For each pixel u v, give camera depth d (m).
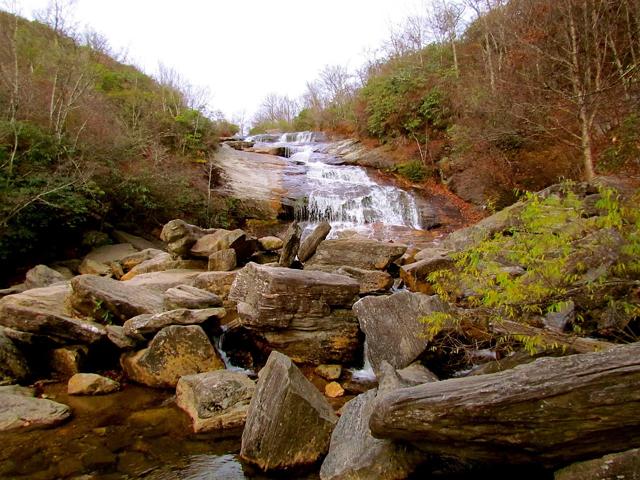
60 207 12.12
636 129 12.55
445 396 3.41
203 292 8.16
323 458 4.38
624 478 2.77
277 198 17.88
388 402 3.67
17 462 4.37
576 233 4.83
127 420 5.27
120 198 15.27
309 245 11.62
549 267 4.30
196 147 21.12
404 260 11.81
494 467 3.68
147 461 4.42
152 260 11.84
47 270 10.35
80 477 4.15
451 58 25.02
